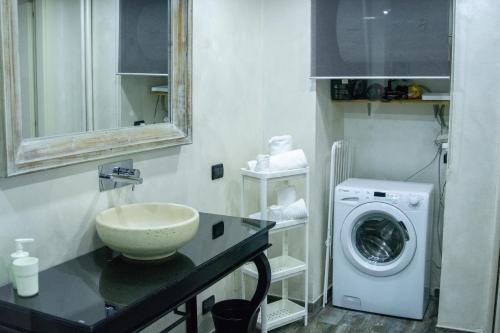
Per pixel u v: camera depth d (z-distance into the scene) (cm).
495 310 340
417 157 422
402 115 422
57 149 218
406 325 375
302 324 376
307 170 356
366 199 383
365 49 353
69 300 187
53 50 217
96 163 244
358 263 389
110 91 248
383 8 346
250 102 377
